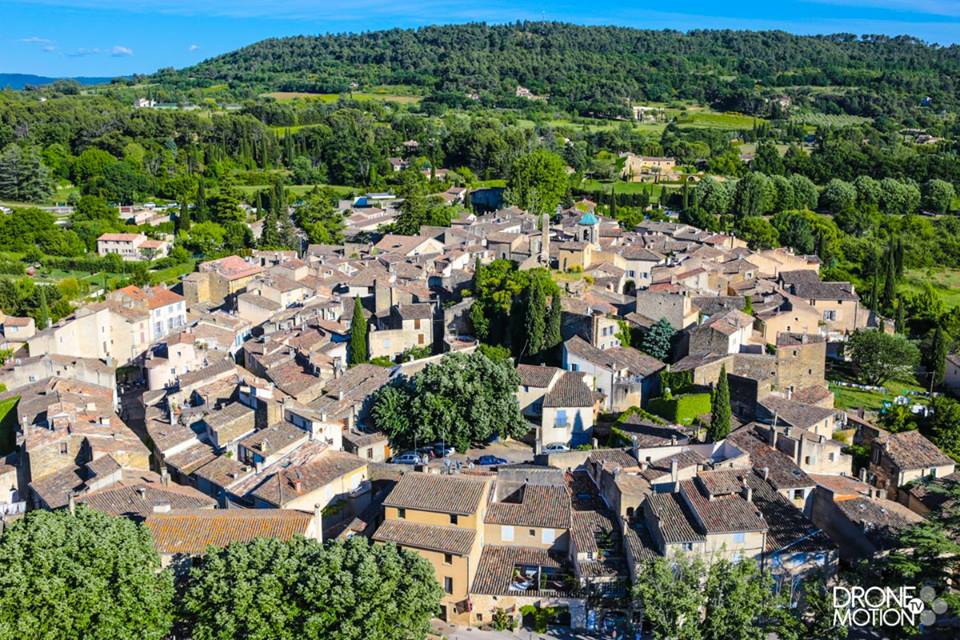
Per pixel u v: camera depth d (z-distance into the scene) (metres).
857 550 95.75
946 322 190.88
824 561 92.31
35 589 75.75
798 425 117.62
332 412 126.19
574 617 90.88
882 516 97.62
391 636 78.56
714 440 118.06
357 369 143.00
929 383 166.00
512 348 152.88
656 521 93.19
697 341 145.75
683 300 156.25
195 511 93.19
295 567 81.44
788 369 139.62
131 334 180.00
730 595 81.81
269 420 120.62
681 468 102.19
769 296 172.75
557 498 101.75
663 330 152.38
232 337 168.00
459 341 153.75
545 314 150.50
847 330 178.88
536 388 135.00
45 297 198.12
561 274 177.88
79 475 109.19
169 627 80.62
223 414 121.81
